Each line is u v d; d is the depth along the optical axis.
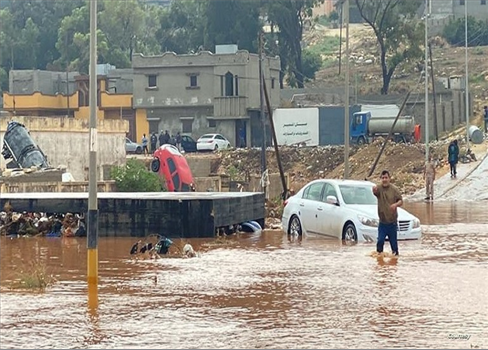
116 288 22.70
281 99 114.81
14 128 62.44
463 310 19.45
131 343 16.62
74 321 18.61
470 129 79.94
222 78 103.75
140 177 61.72
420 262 27.12
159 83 106.19
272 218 45.84
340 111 99.19
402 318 18.67
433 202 57.97
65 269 26.33
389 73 113.62
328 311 19.48
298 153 92.44
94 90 23.09
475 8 145.50
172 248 31.44
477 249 30.62
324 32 165.38
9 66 146.75
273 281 23.66
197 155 93.94
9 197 37.28
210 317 18.95
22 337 17.17
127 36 150.00
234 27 126.81
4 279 24.42
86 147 70.88
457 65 129.25
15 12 156.62
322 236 34.69
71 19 143.25
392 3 115.38
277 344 16.44
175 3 143.62
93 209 23.12
